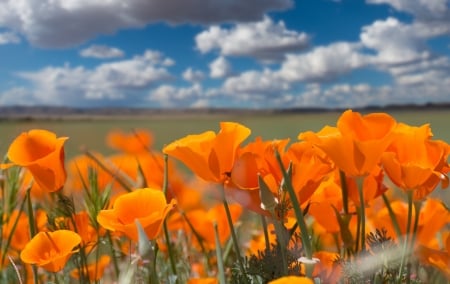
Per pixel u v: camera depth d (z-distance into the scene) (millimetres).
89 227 740
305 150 592
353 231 828
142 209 622
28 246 652
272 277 599
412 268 698
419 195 608
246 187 585
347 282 606
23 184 914
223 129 592
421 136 601
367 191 646
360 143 574
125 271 605
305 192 591
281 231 582
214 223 612
